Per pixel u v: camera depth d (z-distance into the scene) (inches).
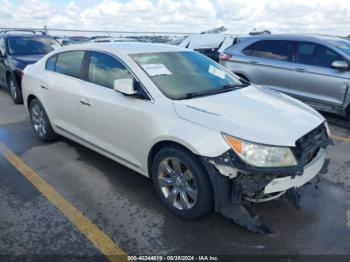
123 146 141.2
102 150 154.9
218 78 157.0
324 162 130.3
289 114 123.3
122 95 138.1
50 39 365.4
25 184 149.6
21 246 108.5
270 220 122.7
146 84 131.7
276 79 273.4
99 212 127.7
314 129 118.9
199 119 113.1
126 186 147.9
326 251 106.8
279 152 103.3
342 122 253.3
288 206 131.7
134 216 125.3
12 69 300.8
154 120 122.5
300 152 107.6
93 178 155.4
